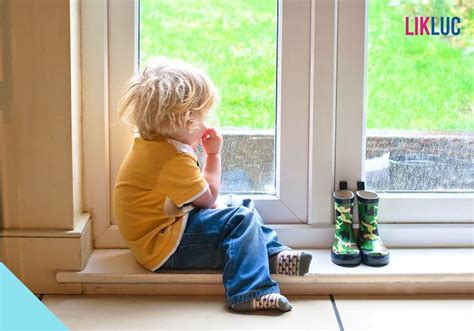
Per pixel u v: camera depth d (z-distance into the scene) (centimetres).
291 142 142
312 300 129
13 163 127
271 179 146
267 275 124
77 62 131
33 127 126
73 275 129
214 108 134
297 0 137
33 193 128
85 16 133
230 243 126
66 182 128
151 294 132
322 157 141
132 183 128
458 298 131
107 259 136
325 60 138
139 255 130
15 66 124
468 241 145
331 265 134
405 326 118
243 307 122
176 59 138
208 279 129
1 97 125
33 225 129
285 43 138
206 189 128
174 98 125
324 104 140
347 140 142
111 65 138
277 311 123
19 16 123
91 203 139
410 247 144
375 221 138
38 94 125
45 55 124
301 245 143
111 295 131
